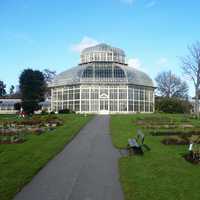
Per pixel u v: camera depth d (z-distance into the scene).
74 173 16.55
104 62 92.62
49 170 17.19
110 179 15.37
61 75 98.12
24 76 88.31
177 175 15.59
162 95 125.81
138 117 60.62
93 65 91.31
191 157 19.67
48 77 149.00
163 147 24.70
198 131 35.22
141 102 92.12
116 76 89.38
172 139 27.59
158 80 126.50
